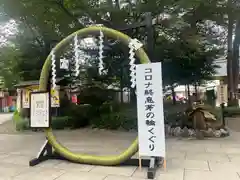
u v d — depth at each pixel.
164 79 9.61
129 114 8.63
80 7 6.99
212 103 13.11
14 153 5.22
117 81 9.69
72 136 7.31
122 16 6.89
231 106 12.33
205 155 4.57
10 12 7.09
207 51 9.23
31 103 4.70
